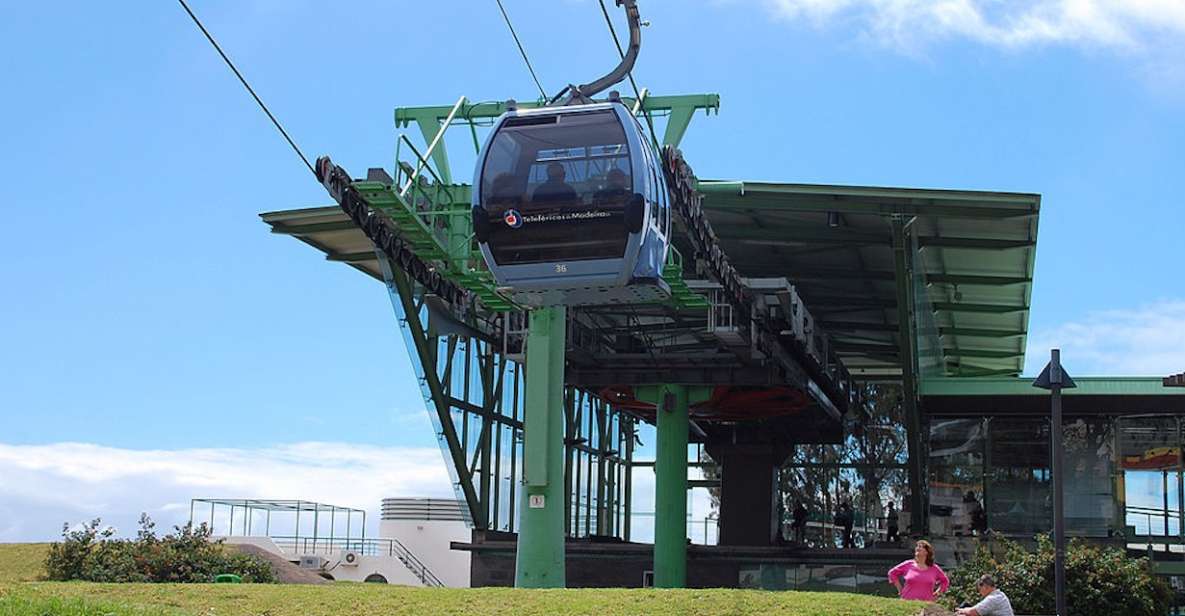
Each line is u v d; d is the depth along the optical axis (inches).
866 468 2305.6
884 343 2175.2
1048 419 1545.3
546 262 863.1
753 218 1536.7
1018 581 920.9
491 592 726.5
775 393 1659.7
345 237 1604.3
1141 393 1504.7
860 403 2116.1
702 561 1673.2
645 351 1700.3
